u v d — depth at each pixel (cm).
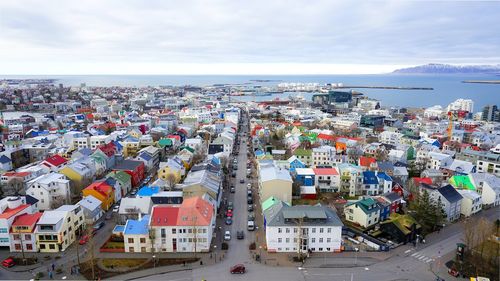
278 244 9525
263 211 10850
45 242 9412
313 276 8344
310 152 18025
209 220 9712
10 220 9438
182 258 9094
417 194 12938
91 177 14900
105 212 12125
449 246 9962
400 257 9294
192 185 11744
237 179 16000
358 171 14212
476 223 10975
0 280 8131
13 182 13512
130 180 14538
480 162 17600
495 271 8550
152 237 9338
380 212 11512
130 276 8306
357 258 9206
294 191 13600
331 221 9594
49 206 12325
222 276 8312
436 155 17925
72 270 8425
